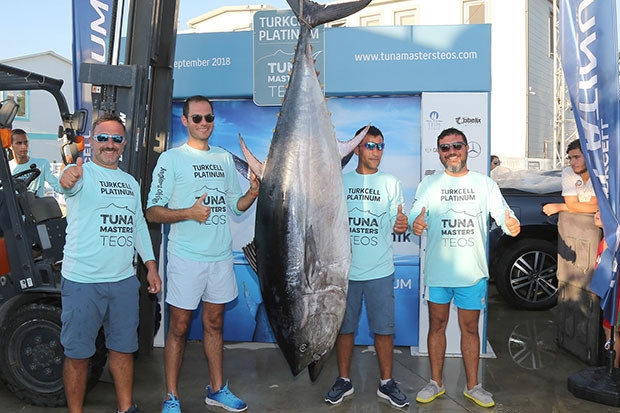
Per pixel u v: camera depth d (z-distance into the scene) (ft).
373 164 11.17
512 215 10.87
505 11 42.68
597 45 11.03
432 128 13.74
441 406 11.05
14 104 11.28
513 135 43.21
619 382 11.32
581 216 13.58
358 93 13.96
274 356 14.07
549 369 13.16
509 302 18.31
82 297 9.30
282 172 8.76
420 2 45.01
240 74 14.28
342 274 8.76
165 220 9.91
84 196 9.31
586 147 11.48
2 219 11.11
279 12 13.52
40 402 11.01
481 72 13.55
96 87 12.64
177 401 10.46
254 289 14.94
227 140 14.87
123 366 9.93
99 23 14.02
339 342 11.36
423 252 14.12
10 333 10.95
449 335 14.14
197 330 15.26
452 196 10.97
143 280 13.79
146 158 13.71
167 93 13.69
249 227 14.89
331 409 10.98
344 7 8.73
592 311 13.11
